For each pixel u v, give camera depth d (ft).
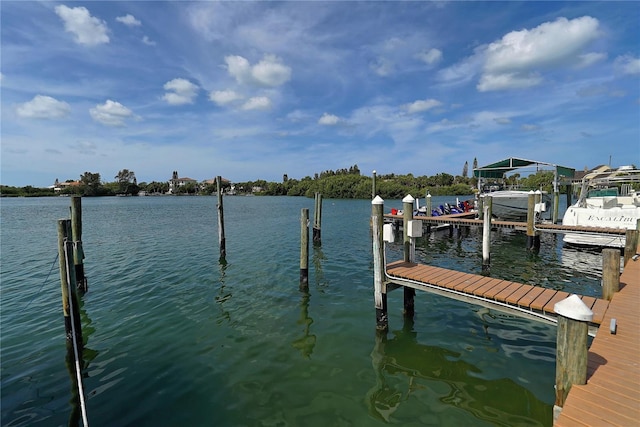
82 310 29.73
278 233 77.15
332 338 24.23
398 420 15.76
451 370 19.97
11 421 15.78
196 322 27.07
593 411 11.30
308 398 17.47
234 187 421.18
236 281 38.55
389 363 20.83
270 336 24.61
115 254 53.21
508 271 42.47
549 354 21.58
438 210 81.25
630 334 16.93
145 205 204.33
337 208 162.50
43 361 21.21
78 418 15.99
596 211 53.31
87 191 354.33
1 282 38.60
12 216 122.83
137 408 16.70
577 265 44.65
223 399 17.39
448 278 25.70
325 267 45.44
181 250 56.54
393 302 31.55
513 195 85.66
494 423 15.47
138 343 23.54
